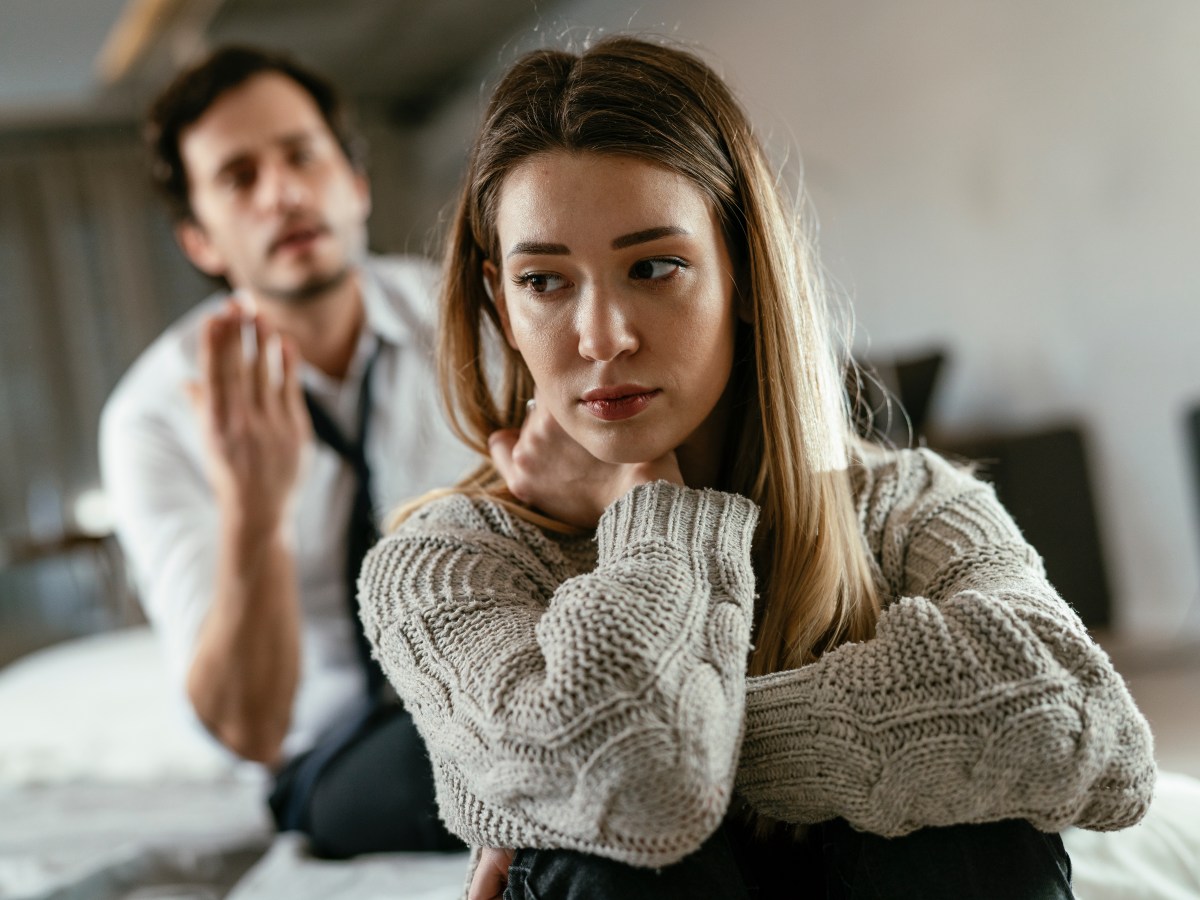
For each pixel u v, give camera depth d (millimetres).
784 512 948
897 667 811
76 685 2615
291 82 1906
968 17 3926
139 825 1778
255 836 1688
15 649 6281
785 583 947
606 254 849
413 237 4211
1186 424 3188
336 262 1860
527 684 797
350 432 1872
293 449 1660
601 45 913
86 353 7242
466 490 1038
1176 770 2170
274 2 5496
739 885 821
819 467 951
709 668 794
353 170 2092
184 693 1689
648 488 907
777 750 842
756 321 939
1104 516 3672
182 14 5543
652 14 5602
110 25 5656
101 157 7316
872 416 1127
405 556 951
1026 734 777
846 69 4496
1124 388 3561
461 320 1055
